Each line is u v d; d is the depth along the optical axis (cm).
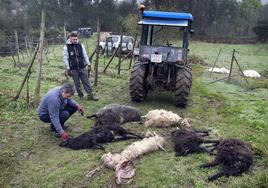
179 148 585
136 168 525
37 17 3269
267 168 535
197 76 1505
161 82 885
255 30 3800
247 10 4453
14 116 758
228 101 1001
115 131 640
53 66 1496
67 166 537
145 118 749
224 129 721
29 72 865
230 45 3566
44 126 707
